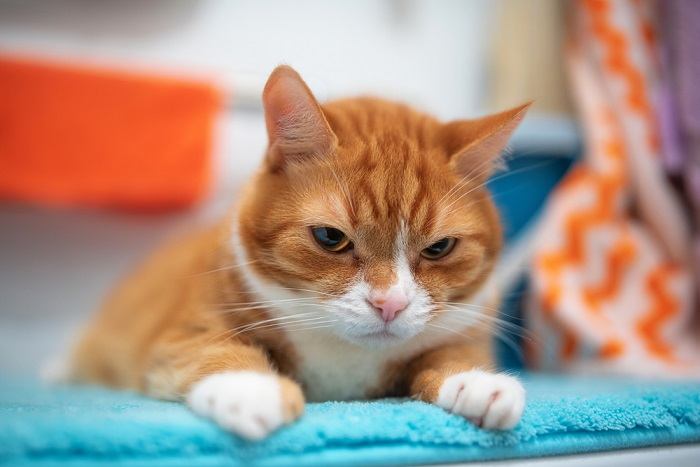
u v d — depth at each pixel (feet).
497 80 1.82
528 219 1.75
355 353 1.16
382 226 1.11
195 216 1.83
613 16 1.62
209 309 1.17
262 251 1.14
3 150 1.65
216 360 1.07
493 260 1.22
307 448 0.92
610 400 1.07
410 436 0.95
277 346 1.16
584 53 1.68
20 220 1.78
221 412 0.91
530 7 1.77
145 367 1.21
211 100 1.73
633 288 1.57
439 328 1.16
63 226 1.81
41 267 1.81
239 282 1.17
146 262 1.64
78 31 1.80
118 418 0.93
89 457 0.87
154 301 1.37
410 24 1.96
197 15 1.85
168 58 1.85
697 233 1.57
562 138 1.73
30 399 1.15
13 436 0.86
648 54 1.63
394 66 1.97
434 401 1.05
